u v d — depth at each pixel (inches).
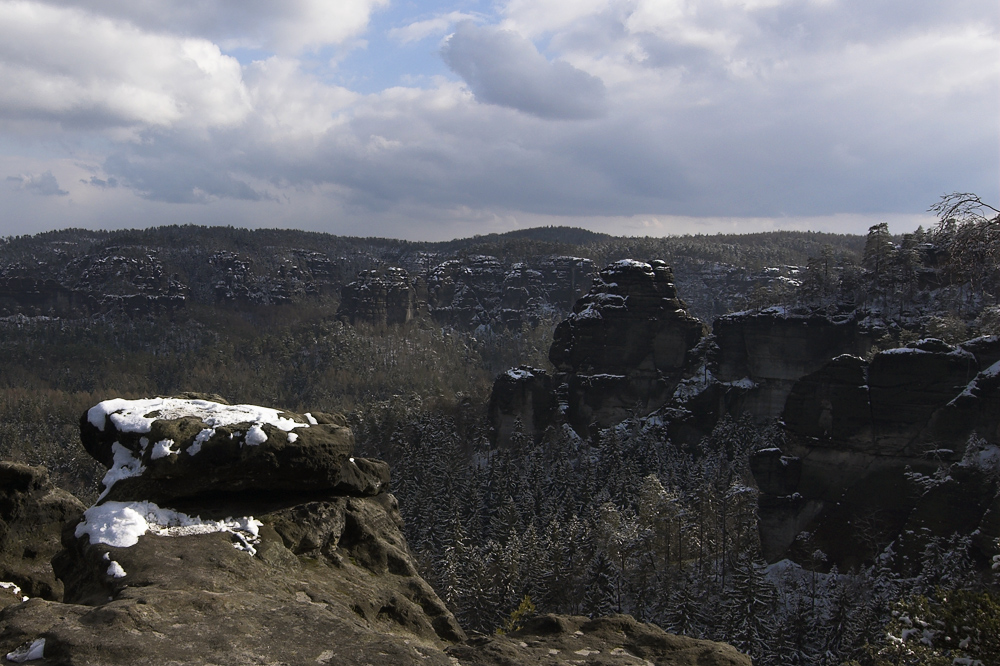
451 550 2989.7
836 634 2464.3
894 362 3484.3
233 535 588.4
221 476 629.9
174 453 623.8
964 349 3474.4
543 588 2751.0
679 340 5954.7
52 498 790.5
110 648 347.6
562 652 447.5
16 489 765.3
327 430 707.4
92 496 4623.5
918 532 3046.3
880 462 3469.5
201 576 507.2
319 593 553.9
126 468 636.7
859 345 5039.4
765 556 3612.2
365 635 409.1
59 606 410.3
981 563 2625.5
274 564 576.4
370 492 741.3
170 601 415.2
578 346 6067.9
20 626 378.6
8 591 690.8
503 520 3686.0
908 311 4972.9
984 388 3275.1
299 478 663.8
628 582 2851.9
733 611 2479.1
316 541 633.0
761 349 5290.4
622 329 5989.2
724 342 5482.3
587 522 3235.7
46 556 757.3
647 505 3334.2
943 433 3341.5
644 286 6033.5
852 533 3442.4
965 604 695.7
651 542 3080.7
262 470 645.3
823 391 3624.5
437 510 3922.2
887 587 2723.9
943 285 4832.7
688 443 5354.3
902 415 3449.8
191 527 592.4
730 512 3331.7
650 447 4953.3
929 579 2650.1
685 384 5625.0
